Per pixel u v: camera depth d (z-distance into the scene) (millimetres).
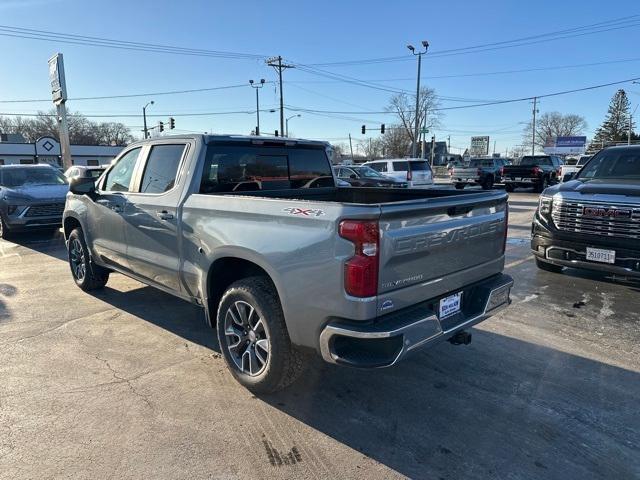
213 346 4387
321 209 2824
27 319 5094
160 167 4367
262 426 3123
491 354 4254
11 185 10922
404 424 3168
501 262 3848
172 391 3561
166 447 2891
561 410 3346
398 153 83750
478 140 86062
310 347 2990
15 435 2998
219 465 2732
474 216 3430
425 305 3102
